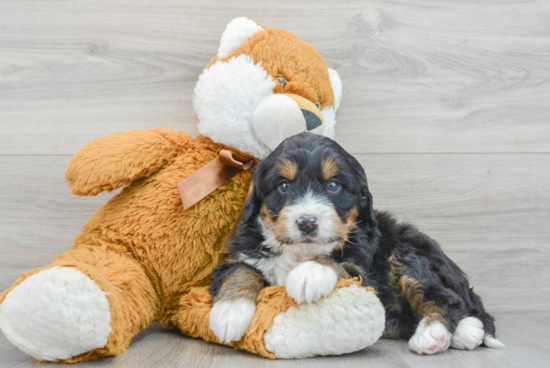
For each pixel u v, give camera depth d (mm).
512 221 1093
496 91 1102
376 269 855
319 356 778
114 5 1082
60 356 735
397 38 1093
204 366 731
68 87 1081
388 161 1093
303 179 781
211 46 1086
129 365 735
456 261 1092
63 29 1081
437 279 865
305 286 747
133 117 1085
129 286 808
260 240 825
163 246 860
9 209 1071
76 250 838
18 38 1079
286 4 1084
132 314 798
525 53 1104
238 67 884
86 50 1083
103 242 852
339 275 773
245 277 801
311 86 908
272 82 878
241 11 1083
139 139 887
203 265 872
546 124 1100
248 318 764
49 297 713
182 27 1083
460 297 859
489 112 1101
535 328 981
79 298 721
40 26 1080
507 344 868
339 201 789
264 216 812
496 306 1092
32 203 1073
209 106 883
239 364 738
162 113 1086
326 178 785
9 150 1074
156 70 1085
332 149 799
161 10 1082
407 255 868
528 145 1100
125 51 1084
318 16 1086
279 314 763
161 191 874
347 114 1089
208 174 875
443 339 799
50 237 1073
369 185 1090
